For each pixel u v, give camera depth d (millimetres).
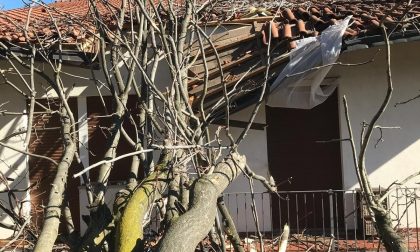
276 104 8500
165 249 3053
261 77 7781
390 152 8836
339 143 9125
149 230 4492
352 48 7730
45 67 8633
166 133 4406
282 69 7727
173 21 4781
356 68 8828
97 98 9352
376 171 8852
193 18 4949
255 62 7805
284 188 9211
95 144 9258
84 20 6895
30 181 9180
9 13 10234
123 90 4961
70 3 12672
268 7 8969
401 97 8797
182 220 3223
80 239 4090
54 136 9148
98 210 4109
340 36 7559
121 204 4023
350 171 8867
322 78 7961
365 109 8836
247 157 9000
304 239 8125
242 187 8891
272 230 8672
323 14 8570
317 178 9188
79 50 7043
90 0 5355
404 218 8516
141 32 4922
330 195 7641
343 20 7945
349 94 8852
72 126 4730
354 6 9117
